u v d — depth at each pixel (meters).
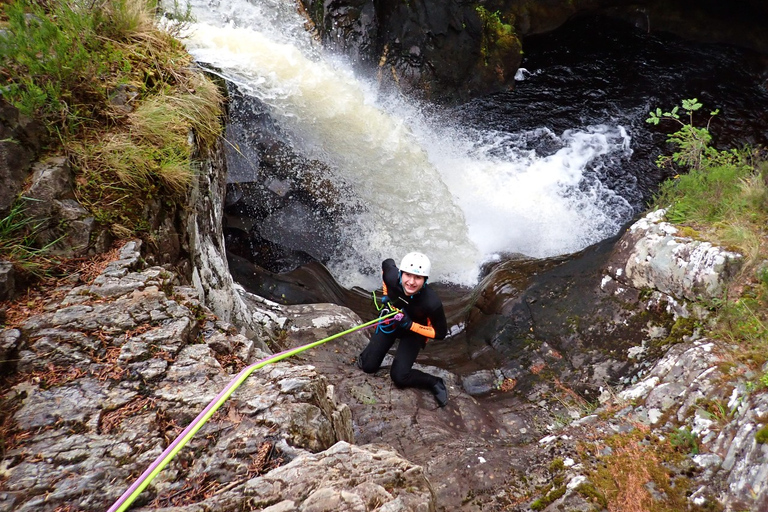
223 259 4.11
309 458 1.88
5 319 2.29
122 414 2.00
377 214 7.75
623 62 11.48
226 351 2.40
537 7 10.96
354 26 9.45
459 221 7.94
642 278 4.80
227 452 1.91
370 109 7.26
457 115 10.38
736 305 4.00
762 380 3.33
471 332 5.76
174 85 3.56
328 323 5.44
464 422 4.33
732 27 11.38
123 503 1.66
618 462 3.38
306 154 7.25
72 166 2.83
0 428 1.90
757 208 4.84
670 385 3.81
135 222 2.88
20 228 2.58
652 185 9.30
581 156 9.75
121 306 2.42
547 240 8.34
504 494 3.32
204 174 3.73
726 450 3.21
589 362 4.69
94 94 3.09
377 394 4.46
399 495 1.80
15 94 2.76
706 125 10.03
